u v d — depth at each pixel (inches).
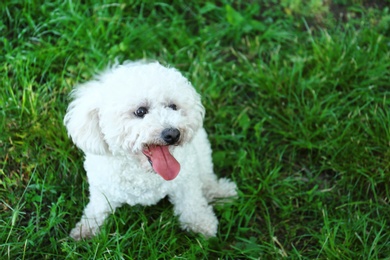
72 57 42.1
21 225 35.8
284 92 42.4
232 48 45.0
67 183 37.6
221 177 40.1
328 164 39.6
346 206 37.7
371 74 42.5
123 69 31.0
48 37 42.9
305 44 45.4
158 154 30.3
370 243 35.6
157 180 32.2
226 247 36.1
